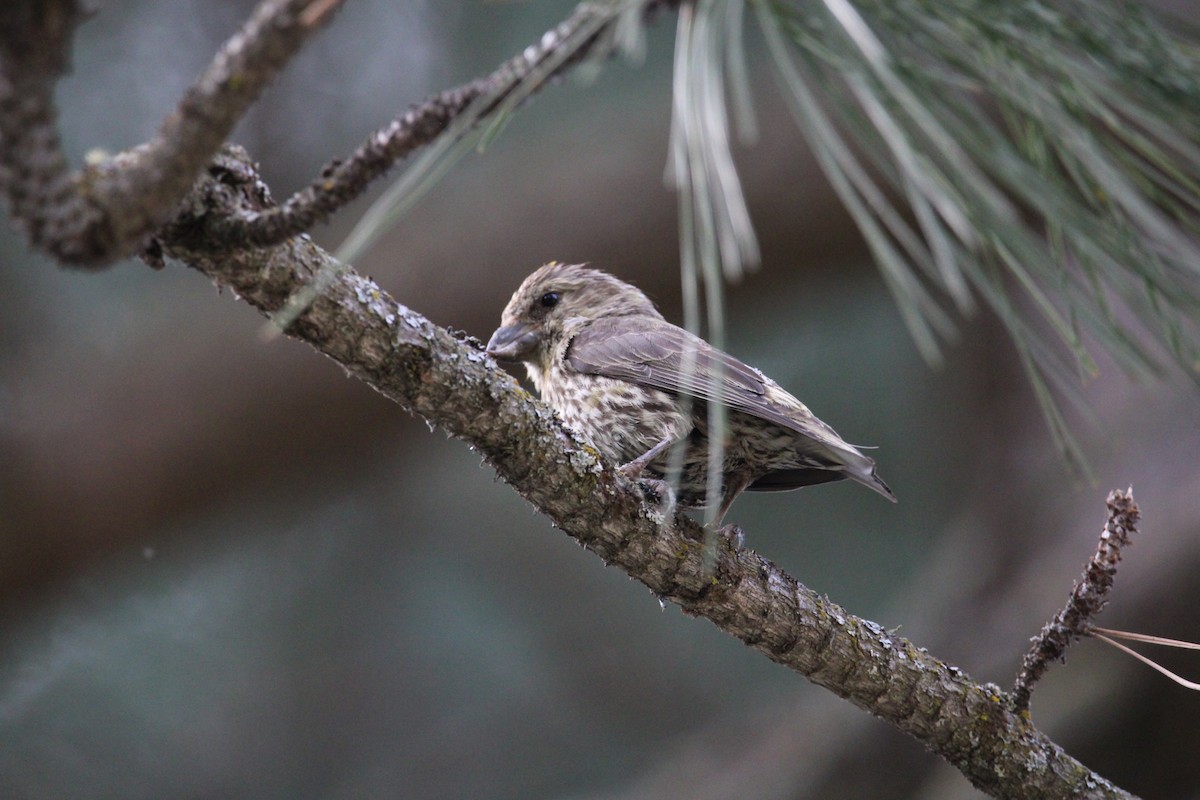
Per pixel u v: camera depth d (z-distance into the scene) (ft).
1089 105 12.89
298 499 38.45
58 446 35.35
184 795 35.55
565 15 35.70
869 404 40.70
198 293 37.14
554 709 40.47
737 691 41.24
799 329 40.45
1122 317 21.36
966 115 12.91
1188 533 34.37
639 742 40.45
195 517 37.19
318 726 38.17
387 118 36.99
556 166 37.78
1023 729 19.90
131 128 34.04
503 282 36.83
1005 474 38.78
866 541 40.37
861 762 36.73
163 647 37.04
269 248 14.43
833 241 36.42
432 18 36.96
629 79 38.37
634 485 18.76
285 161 37.09
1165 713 34.14
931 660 20.06
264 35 11.66
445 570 41.04
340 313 16.17
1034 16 12.94
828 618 19.57
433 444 39.24
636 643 41.50
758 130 35.50
